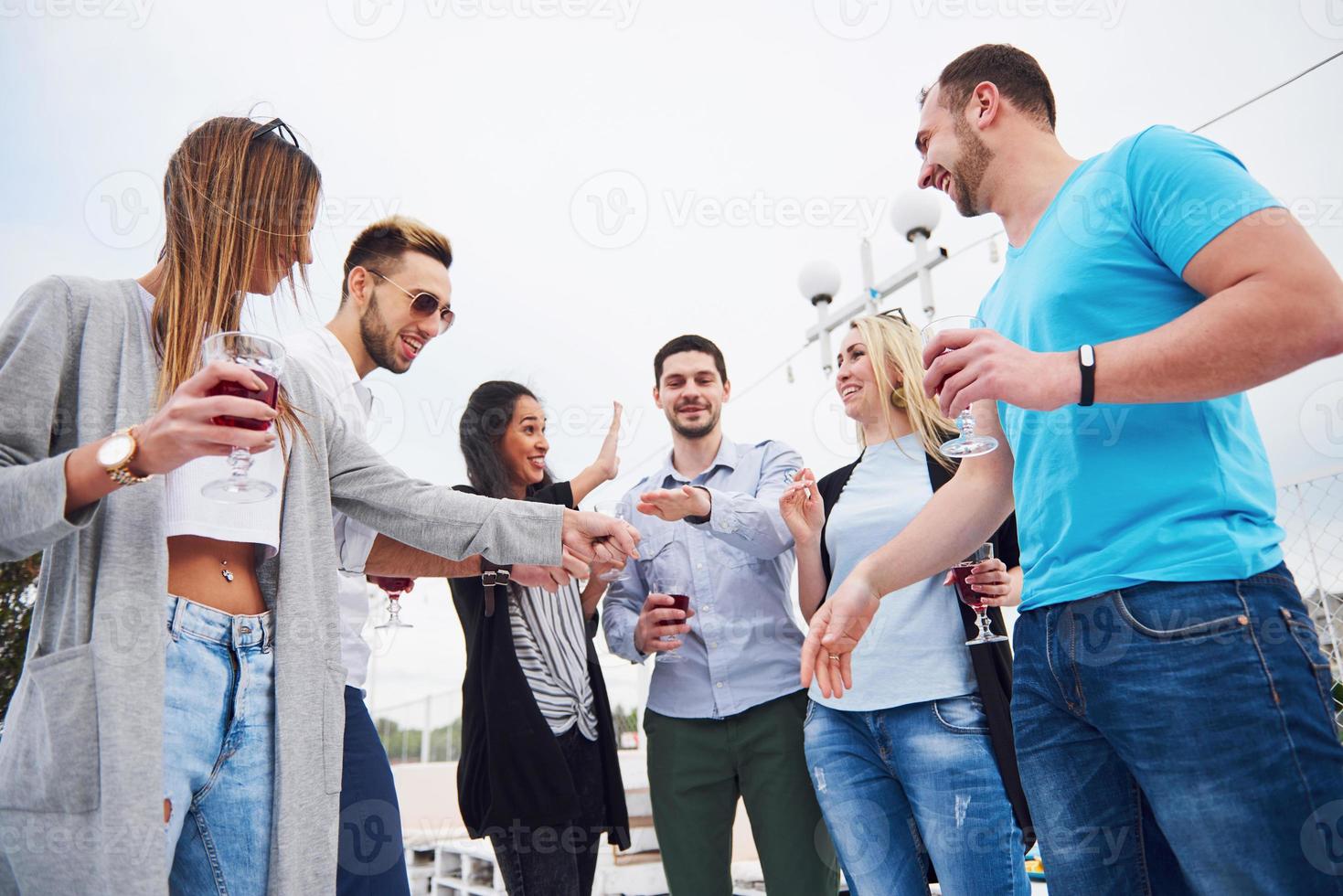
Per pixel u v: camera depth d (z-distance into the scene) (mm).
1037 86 1432
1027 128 1413
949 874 1724
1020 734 1272
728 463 2555
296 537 1229
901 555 1478
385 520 1471
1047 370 1049
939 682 1819
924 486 2088
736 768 2148
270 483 1170
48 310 1089
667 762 2170
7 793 979
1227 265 1006
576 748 2023
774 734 2102
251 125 1307
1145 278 1138
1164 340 1001
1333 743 949
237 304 1243
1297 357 947
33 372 1046
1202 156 1086
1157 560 1064
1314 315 933
